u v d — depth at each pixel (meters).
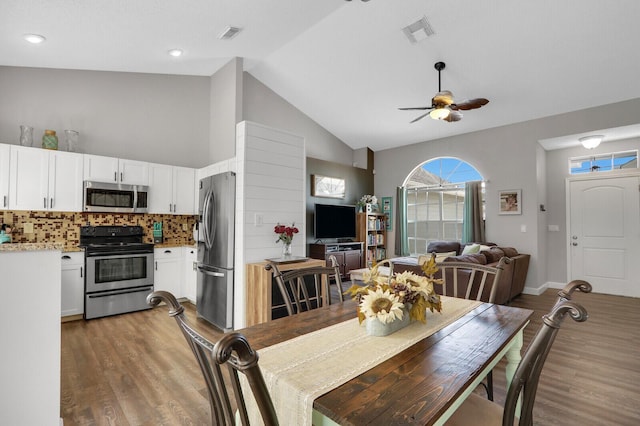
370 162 7.85
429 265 1.53
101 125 4.46
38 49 3.61
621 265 5.39
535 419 1.94
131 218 4.66
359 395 0.86
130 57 4.16
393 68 4.90
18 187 3.57
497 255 4.43
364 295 1.38
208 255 3.86
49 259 1.68
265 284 3.18
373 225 7.35
